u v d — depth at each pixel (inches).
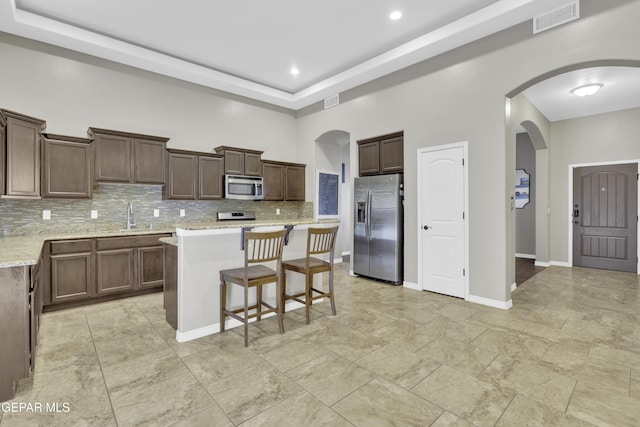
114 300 153.7
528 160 279.7
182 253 108.8
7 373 75.7
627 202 220.1
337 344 106.0
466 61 152.0
